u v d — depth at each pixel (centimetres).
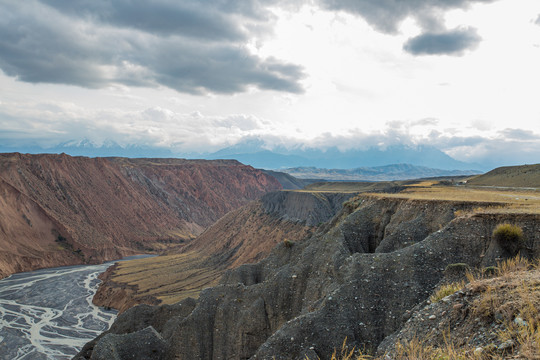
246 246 10925
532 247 2188
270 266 4406
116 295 9250
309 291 3125
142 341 3344
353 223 3606
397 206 3566
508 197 3725
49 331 7319
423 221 3120
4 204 14188
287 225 10569
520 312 1020
